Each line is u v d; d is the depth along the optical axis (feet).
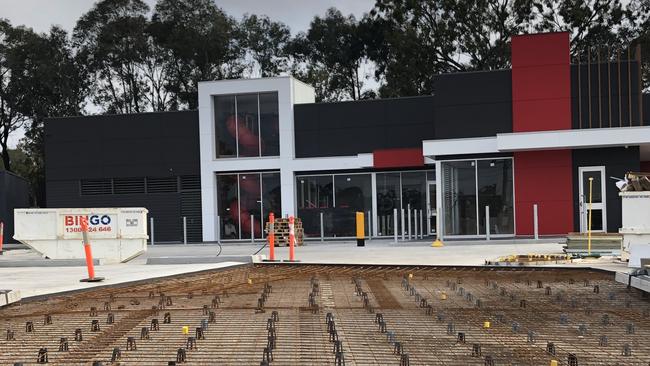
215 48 179.01
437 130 82.38
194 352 19.81
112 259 60.44
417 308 27.78
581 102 79.10
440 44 161.48
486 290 33.32
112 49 174.70
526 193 79.15
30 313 28.63
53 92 171.42
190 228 100.07
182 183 100.68
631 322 23.98
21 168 193.98
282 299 31.27
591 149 77.87
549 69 79.77
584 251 52.01
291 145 96.48
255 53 195.42
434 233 92.99
